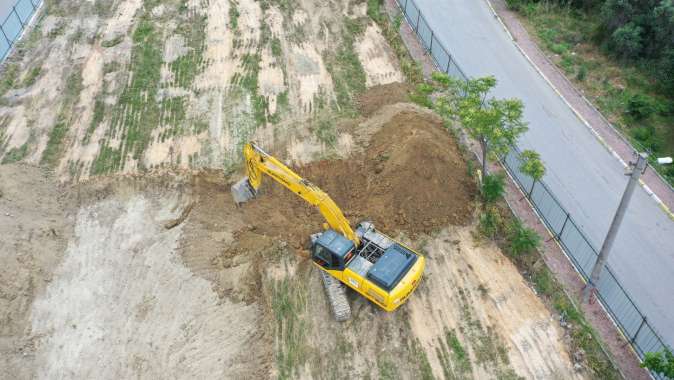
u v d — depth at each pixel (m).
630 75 34.81
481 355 20.64
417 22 39.06
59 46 37.72
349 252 21.83
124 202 27.44
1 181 26.89
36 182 27.89
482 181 26.42
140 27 39.25
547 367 20.20
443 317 21.92
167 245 25.12
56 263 24.52
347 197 26.92
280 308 22.42
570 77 35.09
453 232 25.11
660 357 18.53
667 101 32.75
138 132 31.20
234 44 37.66
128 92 33.91
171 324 22.03
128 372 20.48
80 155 29.84
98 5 41.66
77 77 35.06
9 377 20.41
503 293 22.69
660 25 34.09
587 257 23.50
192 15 40.47
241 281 23.48
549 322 21.64
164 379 20.25
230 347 21.23
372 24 40.03
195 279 23.69
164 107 32.84
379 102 32.03
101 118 32.19
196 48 37.38
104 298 23.03
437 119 30.36
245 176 28.17
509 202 26.59
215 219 26.27
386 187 26.03
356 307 22.36
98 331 21.86
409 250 22.16
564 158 29.16
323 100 33.12
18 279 23.33
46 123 31.78
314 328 21.73
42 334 21.78
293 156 29.19
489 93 33.69
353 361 20.64
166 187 28.00
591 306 22.08
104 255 24.80
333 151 29.31
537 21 40.56
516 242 23.84
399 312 22.11
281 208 26.56
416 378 20.08
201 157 29.48
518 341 21.03
